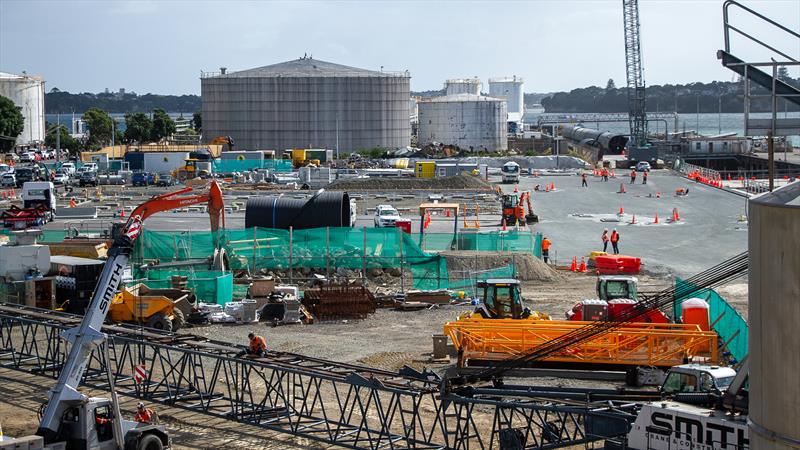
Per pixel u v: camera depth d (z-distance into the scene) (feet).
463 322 139.74
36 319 142.72
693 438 84.07
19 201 372.58
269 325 170.91
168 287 186.91
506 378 132.57
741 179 479.00
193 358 120.47
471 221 317.22
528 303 191.21
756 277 58.65
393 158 614.75
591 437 91.86
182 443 108.88
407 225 272.72
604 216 329.52
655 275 224.74
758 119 61.57
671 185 435.12
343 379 103.65
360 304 176.86
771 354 57.47
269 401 122.83
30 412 121.19
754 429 59.21
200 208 351.87
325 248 213.46
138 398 120.16
